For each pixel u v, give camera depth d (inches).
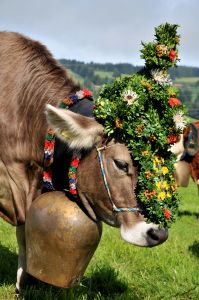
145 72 215.9
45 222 210.4
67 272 212.1
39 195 228.2
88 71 3444.9
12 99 238.1
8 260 316.2
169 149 212.2
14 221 244.7
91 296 266.8
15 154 236.2
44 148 226.7
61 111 195.8
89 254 215.6
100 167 204.1
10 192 241.0
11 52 247.1
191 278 300.2
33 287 257.8
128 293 270.7
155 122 202.1
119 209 200.7
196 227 528.7
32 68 242.2
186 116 211.2
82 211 211.5
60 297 256.1
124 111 200.2
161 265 321.7
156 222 195.3
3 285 269.0
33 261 216.8
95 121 205.5
